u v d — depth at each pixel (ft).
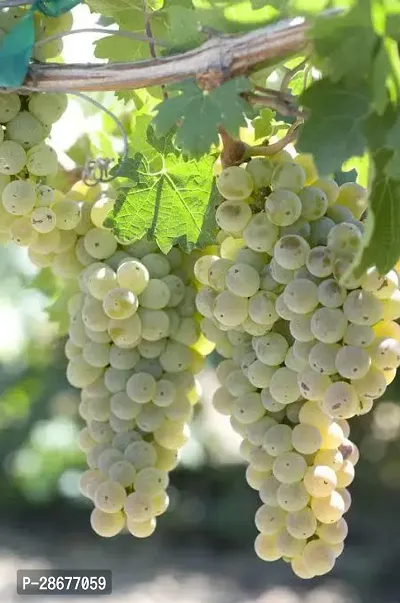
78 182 2.62
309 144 2.08
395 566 9.34
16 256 6.42
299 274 2.28
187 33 2.24
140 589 9.14
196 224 2.49
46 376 9.43
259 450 2.38
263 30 2.15
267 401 2.36
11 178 2.43
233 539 10.52
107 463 2.50
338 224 2.29
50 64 2.31
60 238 2.53
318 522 2.34
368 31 2.05
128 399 2.49
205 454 10.91
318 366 2.24
